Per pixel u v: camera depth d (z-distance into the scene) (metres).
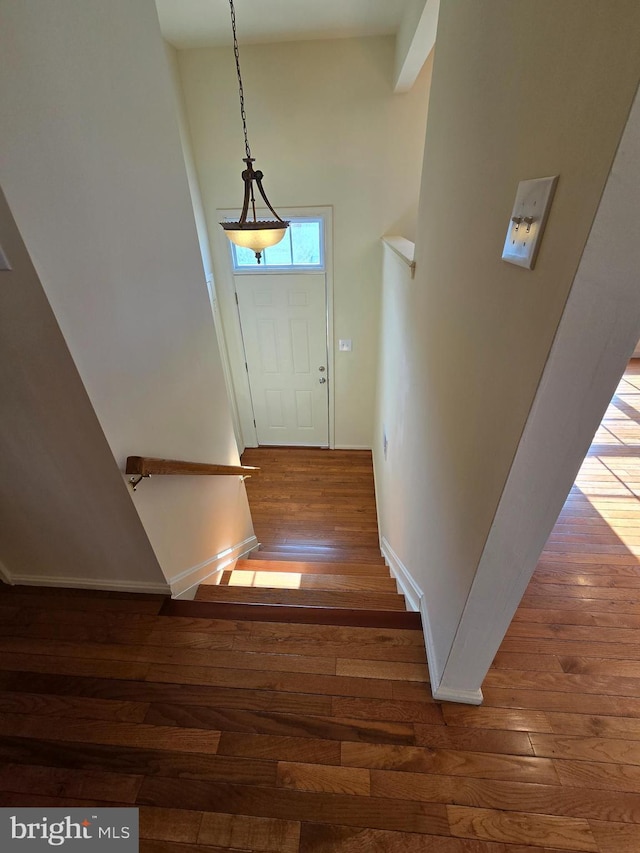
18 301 0.88
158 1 2.31
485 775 1.12
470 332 1.02
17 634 1.49
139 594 1.64
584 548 1.86
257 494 4.12
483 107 0.91
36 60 0.79
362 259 3.67
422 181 1.66
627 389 3.25
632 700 1.29
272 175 3.35
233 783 1.11
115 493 1.29
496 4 0.82
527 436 0.70
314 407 4.57
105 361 1.10
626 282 0.54
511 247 0.74
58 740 1.20
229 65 2.96
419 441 1.78
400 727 1.22
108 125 1.03
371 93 3.01
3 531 1.51
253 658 1.41
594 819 1.04
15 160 0.76
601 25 0.46
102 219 1.04
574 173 0.53
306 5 2.41
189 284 1.54
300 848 1.01
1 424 1.14
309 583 2.23
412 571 1.89
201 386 1.71
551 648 1.44
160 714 1.26
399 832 1.03
